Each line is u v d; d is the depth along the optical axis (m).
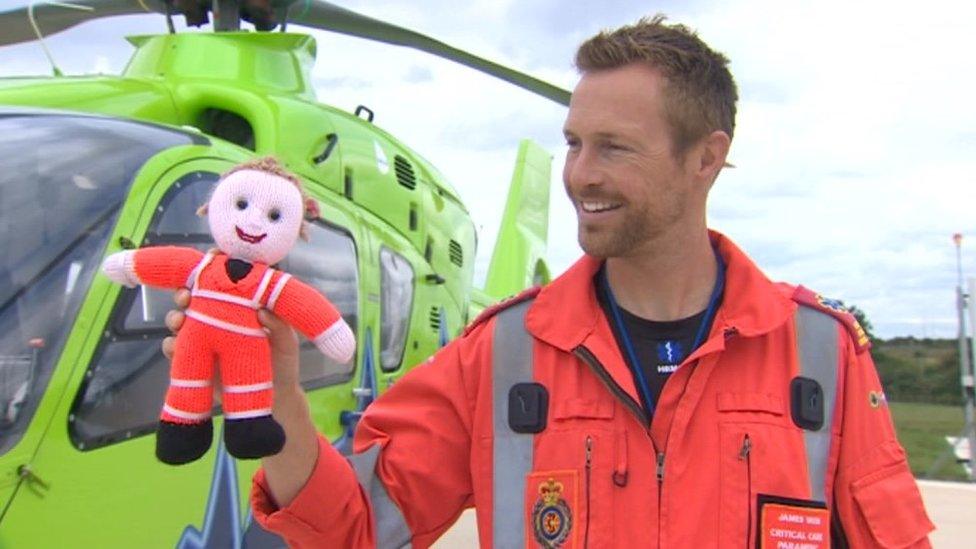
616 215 1.60
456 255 6.00
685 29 1.69
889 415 1.71
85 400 2.41
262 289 1.42
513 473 1.63
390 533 1.66
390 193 5.01
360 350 4.22
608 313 1.71
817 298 1.74
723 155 1.68
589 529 1.56
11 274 2.35
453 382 1.74
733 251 1.71
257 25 5.56
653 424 1.59
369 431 1.77
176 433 1.39
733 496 1.54
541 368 1.67
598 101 1.61
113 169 2.77
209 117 4.38
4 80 3.68
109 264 1.48
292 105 4.33
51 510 2.27
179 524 2.75
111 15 5.63
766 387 1.61
